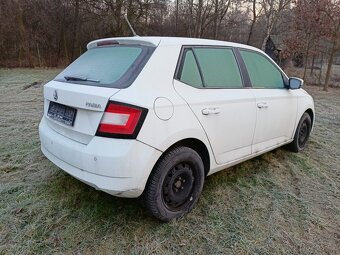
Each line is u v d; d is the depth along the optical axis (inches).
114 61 95.9
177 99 91.0
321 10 496.4
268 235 91.8
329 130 223.8
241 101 112.9
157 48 93.4
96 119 82.3
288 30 676.1
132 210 100.2
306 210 107.0
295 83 143.4
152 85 87.7
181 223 95.3
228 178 129.5
